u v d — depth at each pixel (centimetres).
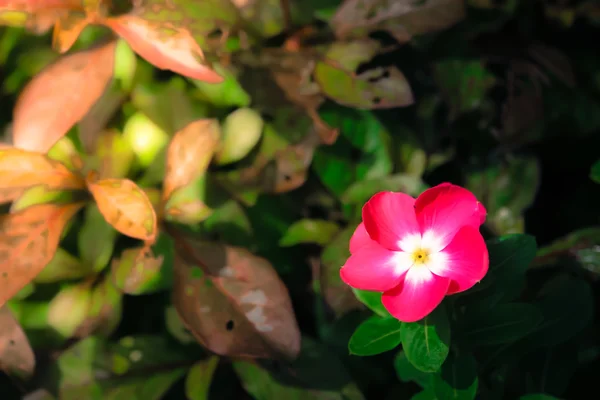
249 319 42
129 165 46
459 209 38
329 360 44
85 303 44
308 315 48
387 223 38
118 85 46
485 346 42
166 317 46
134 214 41
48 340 44
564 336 43
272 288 42
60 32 41
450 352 41
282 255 47
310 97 46
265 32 47
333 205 48
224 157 46
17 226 41
